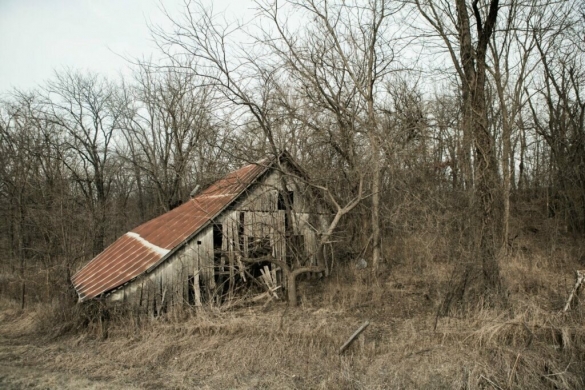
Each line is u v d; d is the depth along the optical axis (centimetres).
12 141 1997
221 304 1140
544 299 962
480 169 943
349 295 1164
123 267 1218
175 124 2311
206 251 1155
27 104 2219
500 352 718
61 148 2409
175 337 918
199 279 1137
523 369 677
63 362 843
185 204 1744
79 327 1024
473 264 912
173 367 796
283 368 761
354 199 1152
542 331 766
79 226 1727
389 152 1205
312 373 735
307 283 1346
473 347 752
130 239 1655
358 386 680
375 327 906
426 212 1191
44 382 751
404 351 768
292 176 1110
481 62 983
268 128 1020
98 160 2902
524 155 2505
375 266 1318
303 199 1349
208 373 763
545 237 1669
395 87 1585
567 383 641
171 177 2611
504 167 1612
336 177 1254
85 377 769
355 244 1553
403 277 1293
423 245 1294
